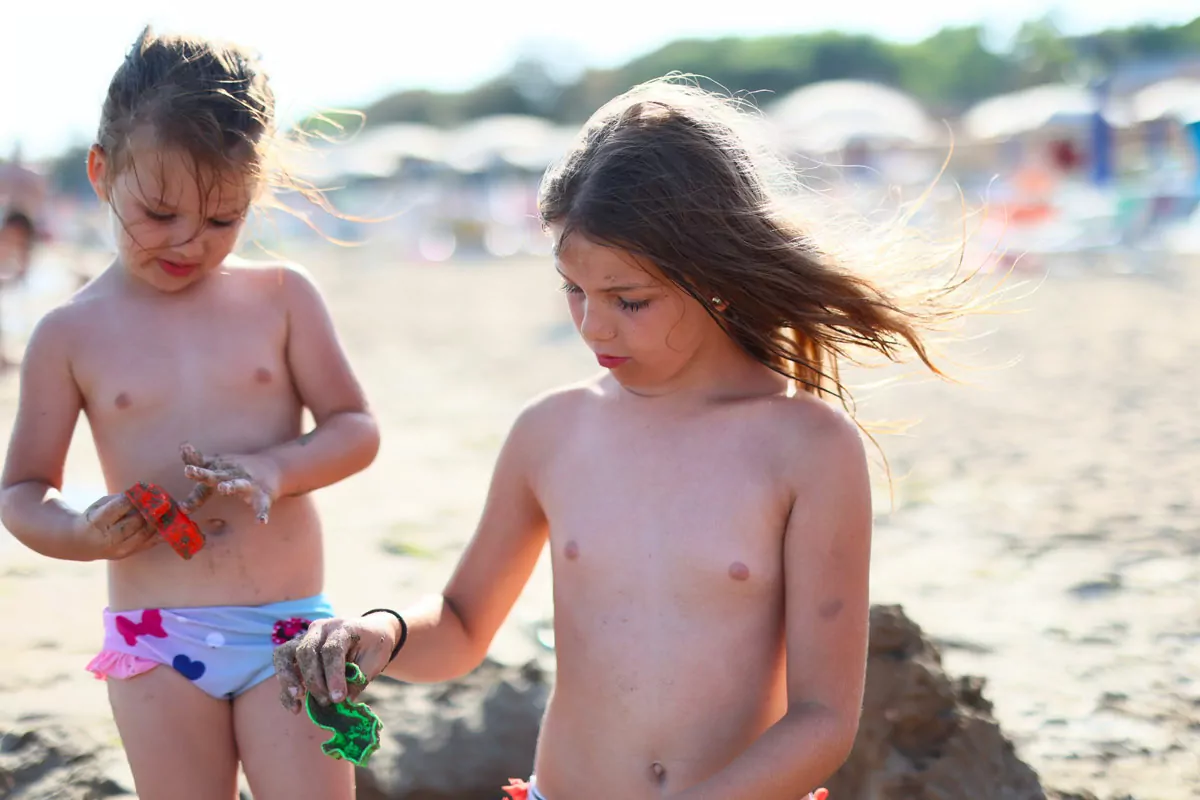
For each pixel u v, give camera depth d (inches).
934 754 97.7
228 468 79.6
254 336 89.0
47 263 567.2
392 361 437.4
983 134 1235.2
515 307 635.5
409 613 70.7
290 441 87.0
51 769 107.8
